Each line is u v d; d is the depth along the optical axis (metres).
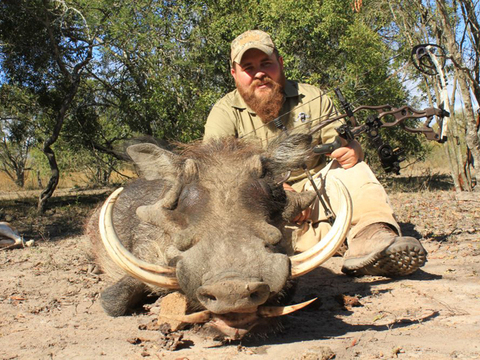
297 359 0.95
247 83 1.69
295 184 1.82
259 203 1.02
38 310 1.43
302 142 1.20
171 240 1.09
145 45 4.97
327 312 1.31
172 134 5.02
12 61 5.15
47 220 3.83
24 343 1.14
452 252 1.94
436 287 1.47
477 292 1.40
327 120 1.60
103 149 5.70
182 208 1.06
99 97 5.69
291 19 5.09
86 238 1.93
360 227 1.61
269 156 1.18
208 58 5.30
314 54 5.45
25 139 6.44
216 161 1.12
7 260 2.21
